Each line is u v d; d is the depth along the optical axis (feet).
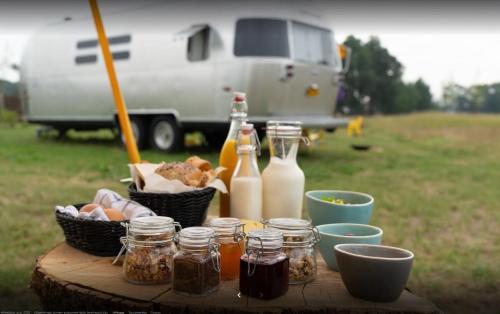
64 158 22.88
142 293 3.38
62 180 17.87
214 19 20.40
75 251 4.33
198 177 4.71
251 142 4.72
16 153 25.02
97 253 4.17
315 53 21.01
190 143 25.50
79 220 4.04
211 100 20.62
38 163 21.59
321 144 29.66
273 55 19.40
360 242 3.90
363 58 104.12
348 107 106.22
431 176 19.85
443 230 12.87
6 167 20.57
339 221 4.55
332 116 22.62
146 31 23.08
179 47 21.76
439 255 10.98
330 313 3.23
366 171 19.88
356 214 4.53
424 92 121.19
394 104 109.70
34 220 13.08
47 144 30.25
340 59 22.71
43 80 28.63
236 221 3.80
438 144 33.06
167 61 22.25
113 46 24.56
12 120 50.62
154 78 22.82
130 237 3.58
